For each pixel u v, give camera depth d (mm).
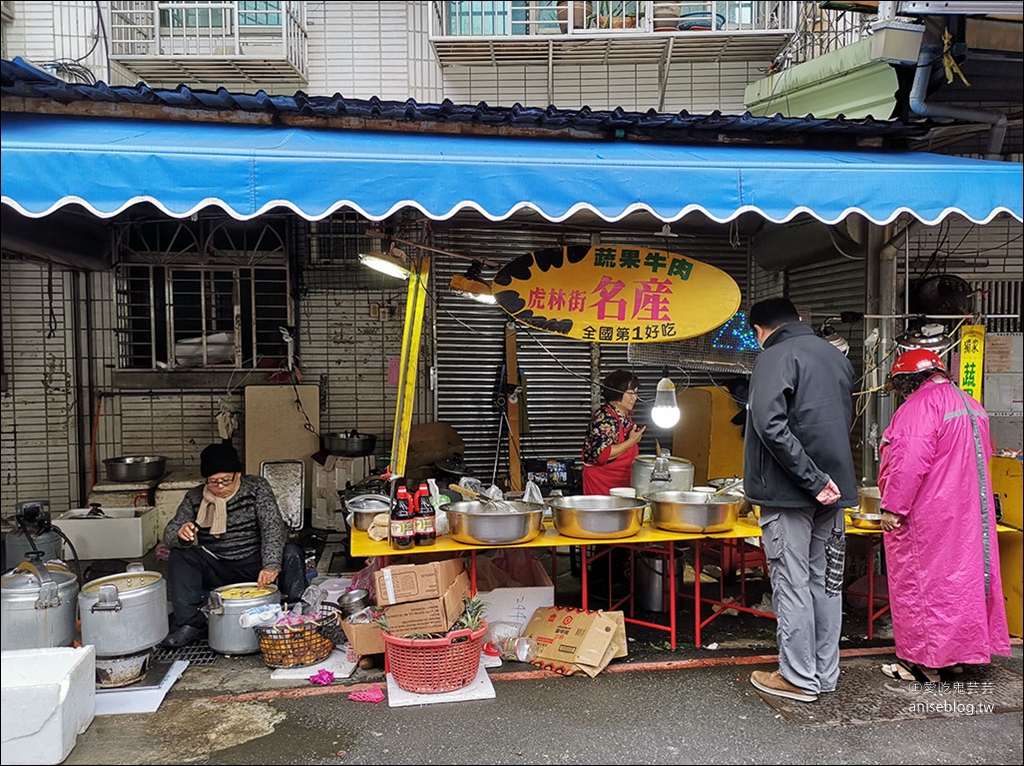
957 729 3453
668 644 4453
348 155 3609
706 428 6172
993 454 4820
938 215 3984
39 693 3113
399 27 7039
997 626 3920
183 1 6703
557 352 6938
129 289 7207
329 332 7512
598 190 3752
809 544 3770
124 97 4434
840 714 3584
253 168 3521
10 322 6918
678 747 3303
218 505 4637
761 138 5047
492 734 3410
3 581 3900
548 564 6293
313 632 4102
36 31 6543
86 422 7125
